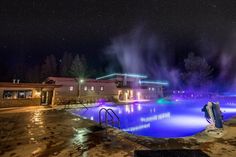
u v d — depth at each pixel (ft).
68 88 83.92
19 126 32.53
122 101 102.27
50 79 85.25
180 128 43.88
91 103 86.28
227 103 106.52
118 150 19.34
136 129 43.21
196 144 20.31
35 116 44.65
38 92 70.28
